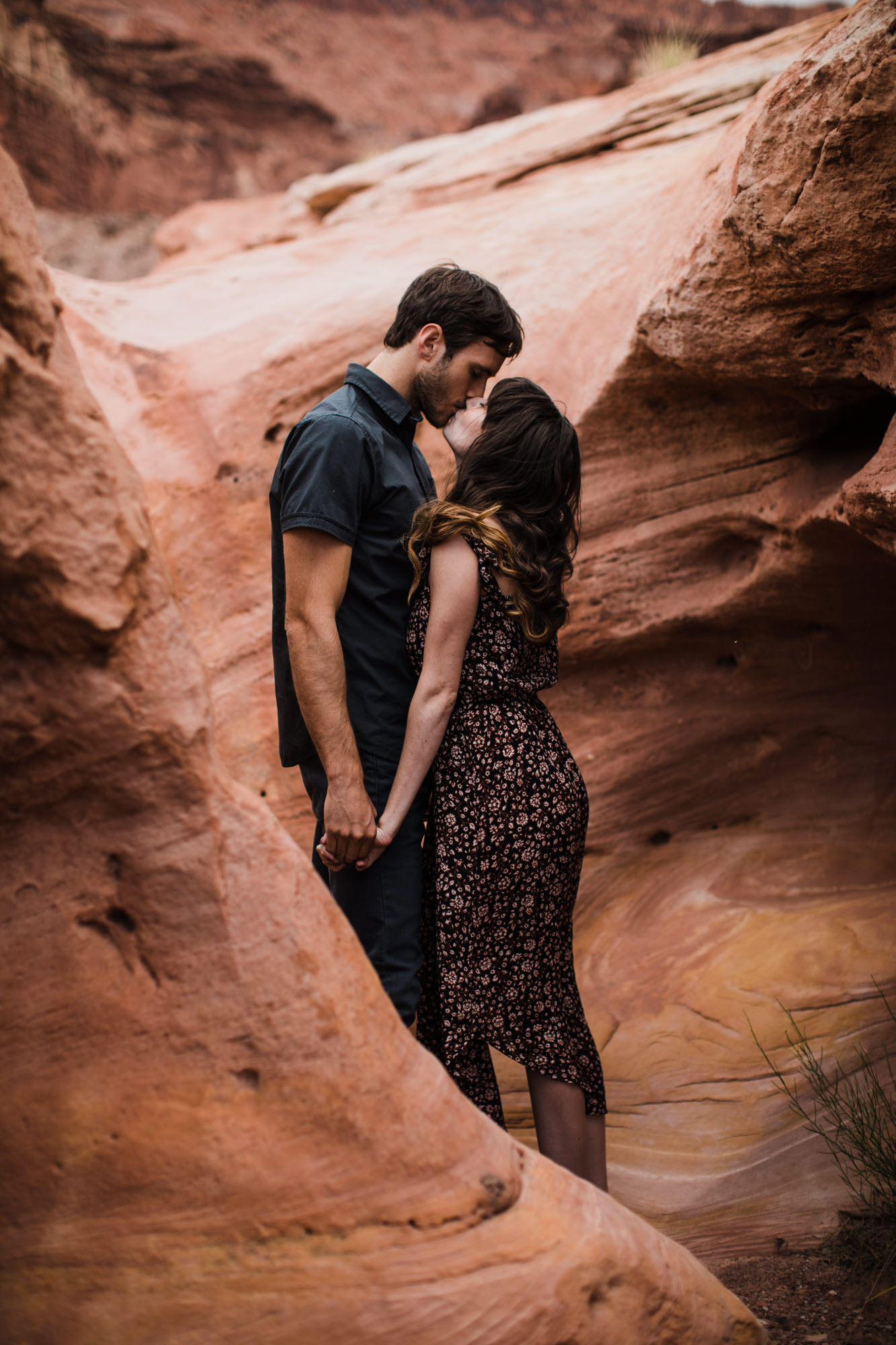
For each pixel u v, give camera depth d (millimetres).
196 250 9555
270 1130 1311
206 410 3449
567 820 2051
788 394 2547
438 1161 1351
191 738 1337
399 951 2072
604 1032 2846
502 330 2178
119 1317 1275
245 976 1336
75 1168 1311
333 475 1980
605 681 3291
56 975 1344
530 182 4898
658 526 2990
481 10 26859
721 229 2256
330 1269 1290
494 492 2033
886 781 3100
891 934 2738
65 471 1244
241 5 22359
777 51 4488
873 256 1992
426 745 1996
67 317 3727
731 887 3148
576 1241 1399
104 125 19172
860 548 2598
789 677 3117
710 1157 2484
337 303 3541
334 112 22234
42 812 1345
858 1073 2486
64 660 1275
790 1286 2115
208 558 3377
